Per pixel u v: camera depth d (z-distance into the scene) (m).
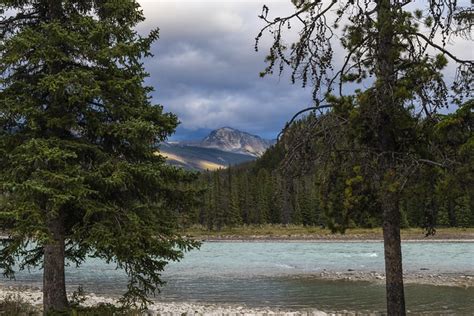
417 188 7.81
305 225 98.00
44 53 10.20
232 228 98.31
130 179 10.88
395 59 8.32
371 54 8.12
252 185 107.31
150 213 11.48
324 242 76.50
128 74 11.77
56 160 9.97
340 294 24.16
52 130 11.10
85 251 12.39
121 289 26.69
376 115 7.84
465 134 7.47
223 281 29.84
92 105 11.51
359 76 8.78
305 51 8.62
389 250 8.44
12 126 11.14
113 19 11.80
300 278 30.94
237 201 101.75
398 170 7.78
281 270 35.84
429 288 25.50
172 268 37.69
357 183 8.02
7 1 11.16
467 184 7.45
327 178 8.57
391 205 8.32
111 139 11.73
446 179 7.52
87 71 10.59
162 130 11.82
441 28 7.79
